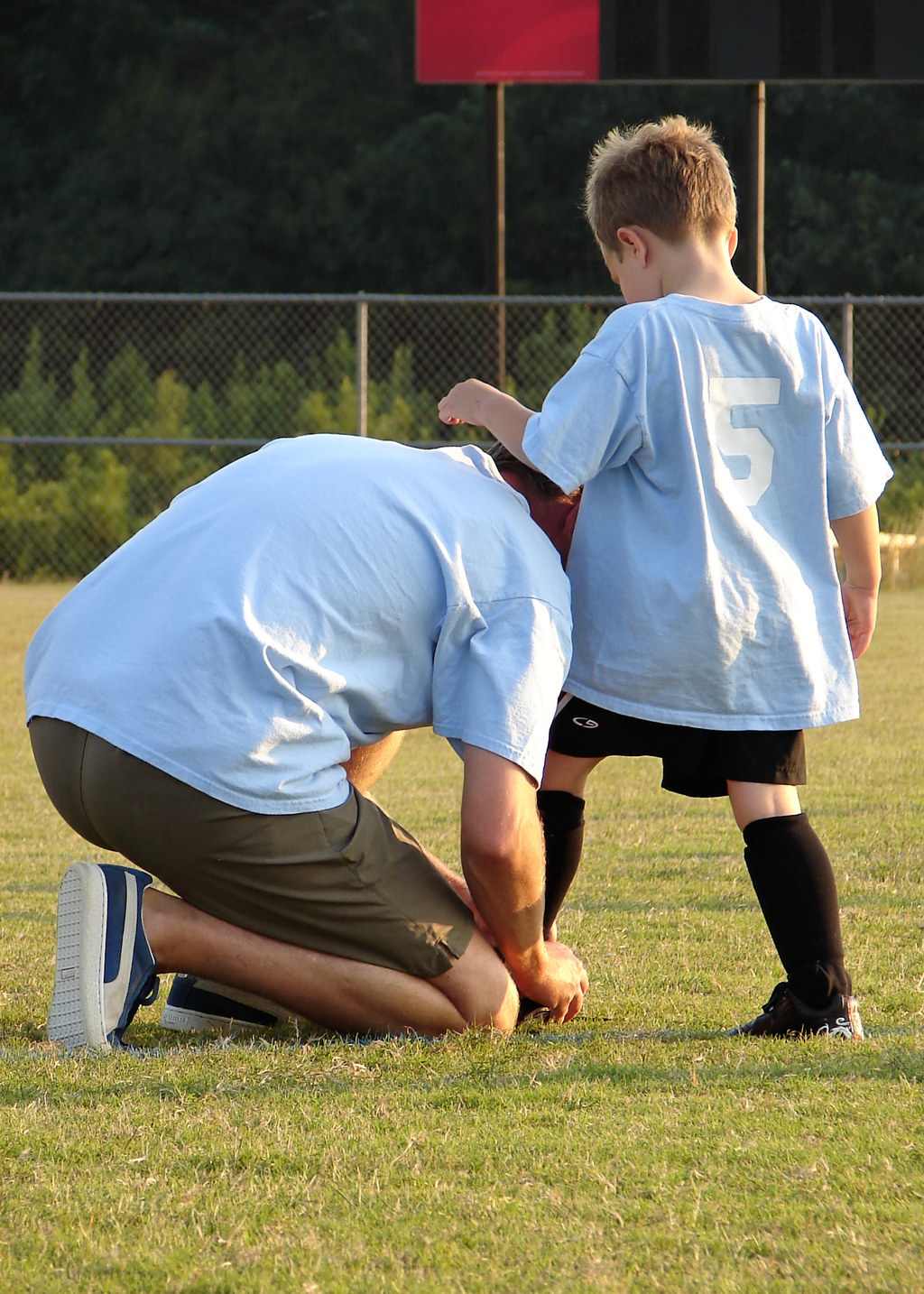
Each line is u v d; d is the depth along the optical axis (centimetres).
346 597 761
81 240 8319
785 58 3869
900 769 1803
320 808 761
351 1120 631
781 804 801
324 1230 517
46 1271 489
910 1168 561
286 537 763
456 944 790
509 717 756
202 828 743
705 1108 637
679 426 787
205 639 742
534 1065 723
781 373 806
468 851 757
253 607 746
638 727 812
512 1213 527
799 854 784
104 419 5203
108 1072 711
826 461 828
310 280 8231
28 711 790
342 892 768
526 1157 580
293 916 770
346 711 774
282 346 7225
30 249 8362
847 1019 771
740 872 1271
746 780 796
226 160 8369
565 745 830
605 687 803
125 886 765
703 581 777
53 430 5066
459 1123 625
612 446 796
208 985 834
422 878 793
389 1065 727
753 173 3897
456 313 6156
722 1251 493
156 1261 494
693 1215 520
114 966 759
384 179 8012
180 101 8450
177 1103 661
